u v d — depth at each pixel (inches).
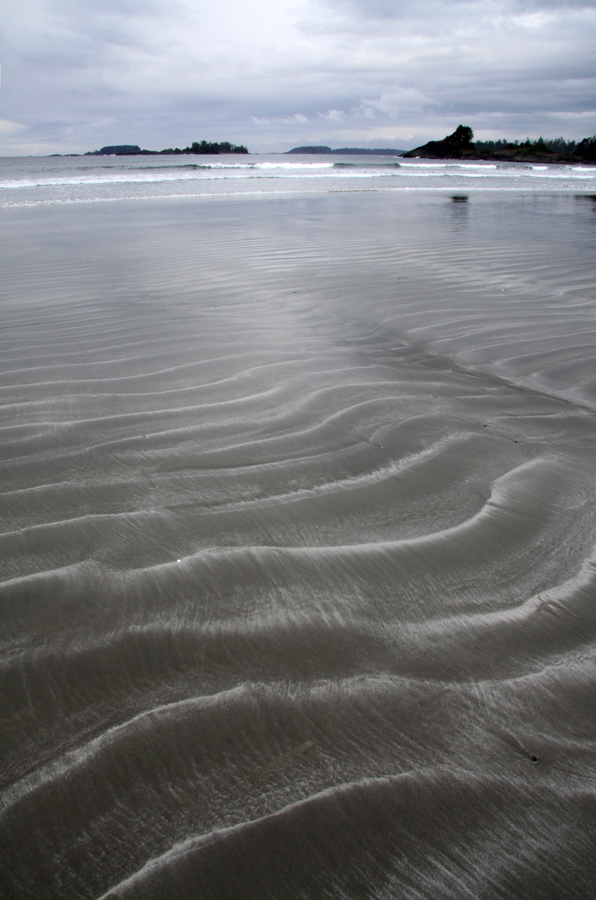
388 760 50.3
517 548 78.0
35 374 136.3
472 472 96.8
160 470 94.3
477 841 44.6
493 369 149.1
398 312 199.9
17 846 43.1
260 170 1395.2
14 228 404.5
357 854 43.4
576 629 65.1
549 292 228.8
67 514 82.0
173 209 545.3
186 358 148.4
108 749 50.2
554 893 41.7
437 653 61.5
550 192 800.9
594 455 104.1
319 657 60.5
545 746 52.1
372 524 82.1
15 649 60.0
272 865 42.4
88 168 1435.8
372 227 423.5
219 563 73.2
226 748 50.7
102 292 221.8
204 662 59.3
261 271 265.0
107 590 68.1
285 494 88.5
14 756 49.4
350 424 113.3
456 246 339.6
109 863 42.1
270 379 135.5
